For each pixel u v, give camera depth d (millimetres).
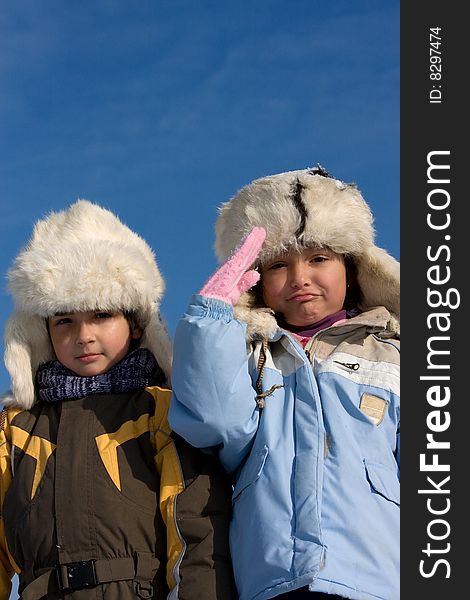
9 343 3648
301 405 3355
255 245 3547
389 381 3457
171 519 3219
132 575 3174
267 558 3035
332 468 3209
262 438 3289
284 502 3135
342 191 3811
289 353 3523
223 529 3215
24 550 3301
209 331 3232
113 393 3539
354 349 3580
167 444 3400
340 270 3750
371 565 3031
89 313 3611
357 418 3371
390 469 3283
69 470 3330
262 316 3605
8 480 3463
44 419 3516
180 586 3105
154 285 3816
